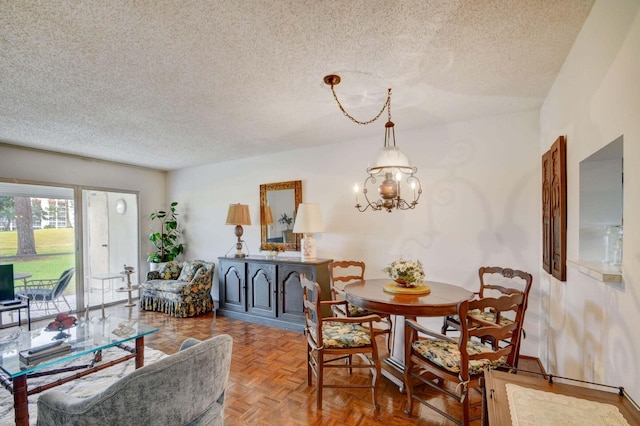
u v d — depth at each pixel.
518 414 1.01
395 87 2.34
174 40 1.70
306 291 2.32
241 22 1.55
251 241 4.73
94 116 2.89
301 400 2.20
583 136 1.63
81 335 2.36
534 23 1.58
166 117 2.95
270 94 2.45
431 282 2.71
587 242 1.66
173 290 4.33
